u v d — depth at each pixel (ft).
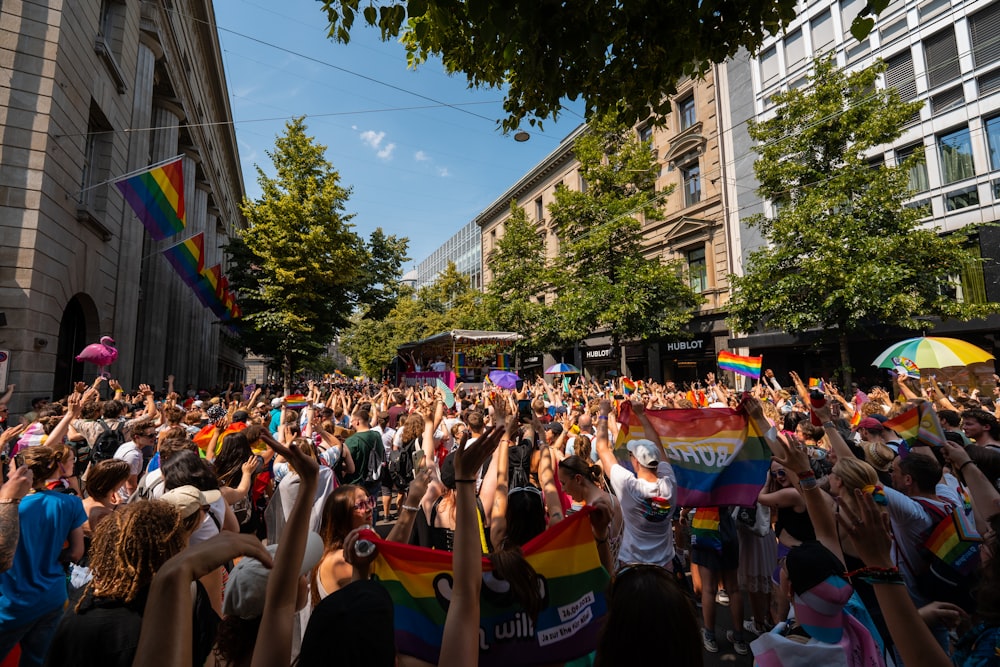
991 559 7.00
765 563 14.78
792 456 9.12
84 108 41.29
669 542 12.67
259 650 5.06
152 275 71.41
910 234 43.19
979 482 9.95
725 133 73.00
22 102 35.24
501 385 49.14
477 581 5.71
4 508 9.31
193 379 90.68
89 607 6.61
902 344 22.71
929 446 14.46
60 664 6.32
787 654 6.97
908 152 56.13
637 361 88.02
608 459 13.52
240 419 21.48
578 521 8.71
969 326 48.49
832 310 46.14
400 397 34.58
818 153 51.01
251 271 72.38
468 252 231.91
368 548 7.61
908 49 55.57
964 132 51.83
